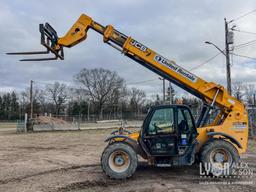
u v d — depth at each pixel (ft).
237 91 165.48
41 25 27.09
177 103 28.78
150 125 26.58
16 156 41.37
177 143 26.07
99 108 285.23
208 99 28.66
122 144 25.75
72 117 151.74
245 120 27.55
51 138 73.20
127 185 23.68
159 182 24.44
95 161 36.24
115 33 29.40
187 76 28.58
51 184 24.58
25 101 291.99
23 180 26.22
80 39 29.66
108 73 286.66
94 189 22.79
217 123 28.78
